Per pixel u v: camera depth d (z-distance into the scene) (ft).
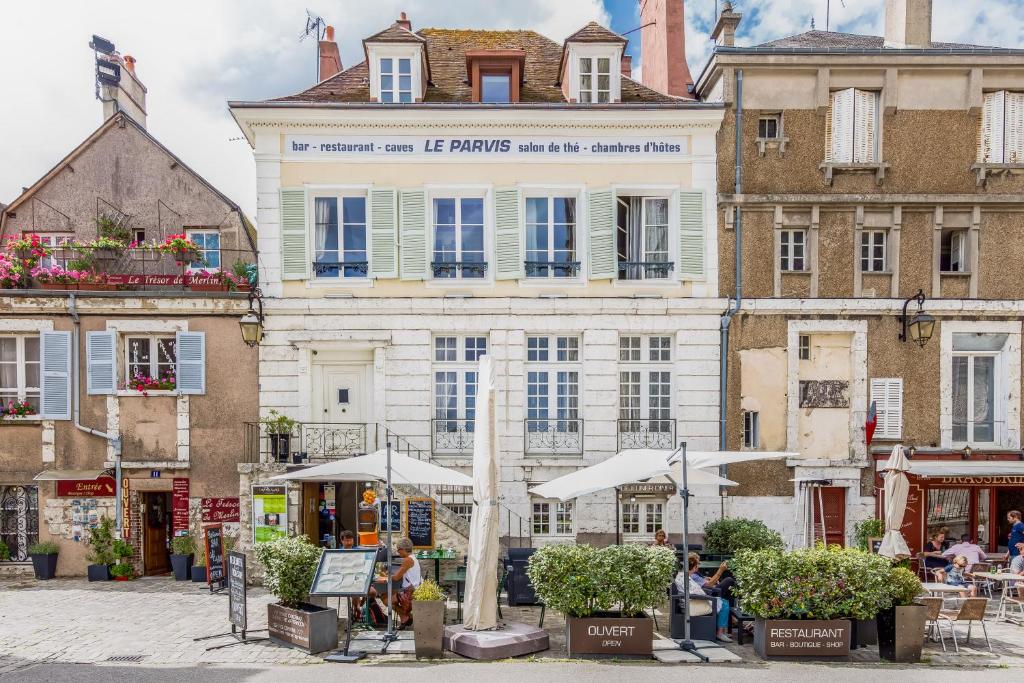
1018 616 32.35
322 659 24.73
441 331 43.52
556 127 43.75
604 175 43.96
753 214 43.73
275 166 43.39
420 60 44.45
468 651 25.00
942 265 44.91
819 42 50.26
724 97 43.91
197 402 42.86
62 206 45.55
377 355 43.21
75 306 42.37
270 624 27.25
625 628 25.18
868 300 43.21
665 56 50.85
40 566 40.91
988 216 43.70
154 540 43.83
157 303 42.65
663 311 43.37
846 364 44.06
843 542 42.93
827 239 43.78
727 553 38.19
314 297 43.29
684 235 43.68
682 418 43.39
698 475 32.94
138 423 42.65
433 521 37.81
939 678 23.11
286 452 41.22
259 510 39.09
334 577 25.50
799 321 43.42
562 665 24.17
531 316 43.57
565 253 44.68
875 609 25.25
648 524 43.32
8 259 42.60
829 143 43.98
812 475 42.80
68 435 42.42
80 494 41.98
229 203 45.65
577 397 44.16
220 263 45.37
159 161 45.70
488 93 45.44
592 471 29.81
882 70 43.37
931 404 43.42
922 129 43.70
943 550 40.60
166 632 28.55
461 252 44.39
